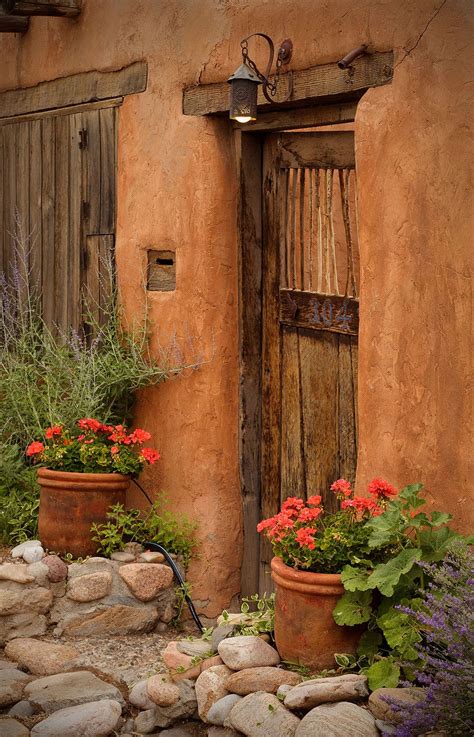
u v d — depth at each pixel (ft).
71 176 23.65
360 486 16.56
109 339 21.72
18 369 22.94
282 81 18.16
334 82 17.20
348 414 18.51
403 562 13.99
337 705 13.57
